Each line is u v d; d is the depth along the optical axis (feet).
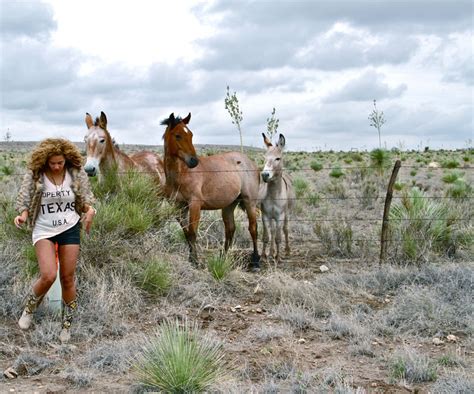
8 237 24.84
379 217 46.03
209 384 15.12
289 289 24.72
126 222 25.30
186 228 28.81
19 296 21.44
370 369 17.30
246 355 18.24
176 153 28.19
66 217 18.19
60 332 19.52
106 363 17.37
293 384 15.60
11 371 16.58
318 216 46.57
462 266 27.71
